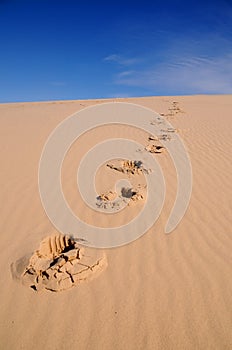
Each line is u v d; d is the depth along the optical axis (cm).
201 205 435
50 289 269
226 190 485
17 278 284
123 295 265
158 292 268
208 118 1070
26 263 301
